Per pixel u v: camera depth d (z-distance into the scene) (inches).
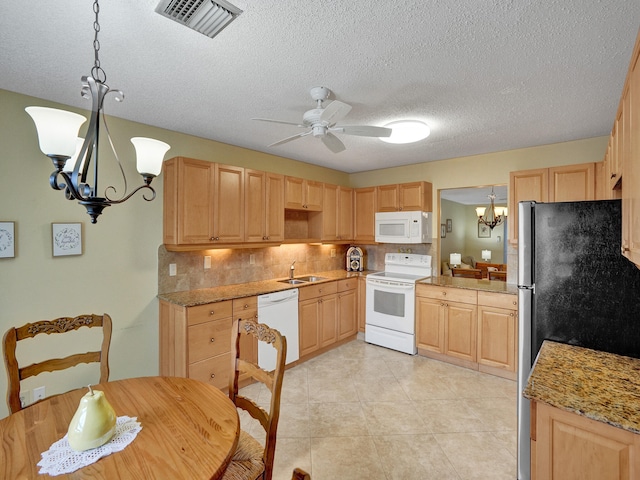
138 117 104.5
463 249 369.7
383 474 76.4
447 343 140.6
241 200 126.7
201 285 129.3
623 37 60.3
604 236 62.8
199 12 53.8
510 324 124.5
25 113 87.6
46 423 48.1
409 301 151.3
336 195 175.2
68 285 96.0
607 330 62.6
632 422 39.7
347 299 167.8
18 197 86.7
